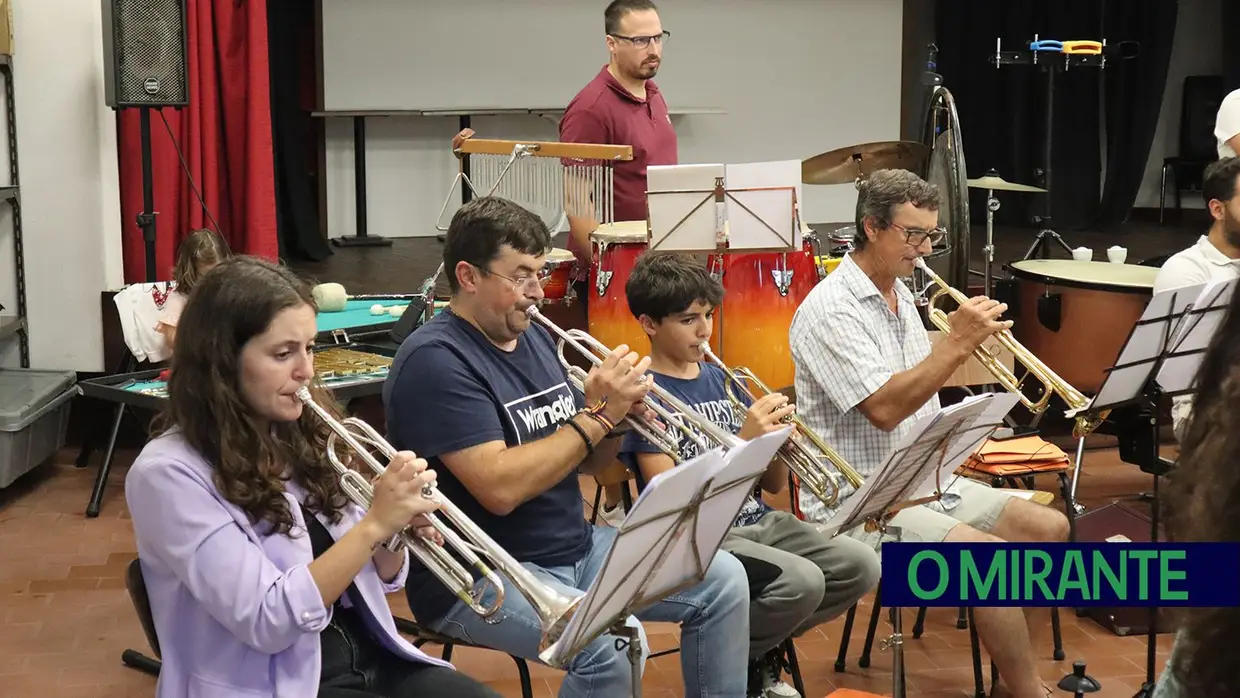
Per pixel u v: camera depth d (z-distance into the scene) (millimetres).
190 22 5105
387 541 1877
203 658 1779
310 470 1917
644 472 2617
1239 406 1312
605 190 4055
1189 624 1319
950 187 4961
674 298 2645
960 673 3111
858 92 8523
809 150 8516
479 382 2254
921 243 2865
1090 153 8617
